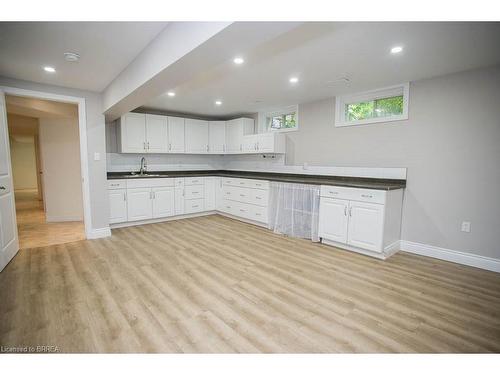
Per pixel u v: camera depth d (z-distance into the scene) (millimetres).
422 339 1721
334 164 4133
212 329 1804
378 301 2184
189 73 2186
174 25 1926
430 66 2760
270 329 1812
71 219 5188
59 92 3543
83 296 2225
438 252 3154
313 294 2289
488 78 2750
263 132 5430
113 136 4902
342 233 3402
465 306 2115
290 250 3391
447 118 3025
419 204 3277
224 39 1607
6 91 3125
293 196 4004
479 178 2855
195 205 5258
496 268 2775
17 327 1809
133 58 2629
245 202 4844
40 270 2754
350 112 4059
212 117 6059
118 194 4348
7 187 3021
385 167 3551
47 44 2285
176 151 5297
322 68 2840
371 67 2791
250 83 3396
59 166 5043
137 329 1796
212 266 2867
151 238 3877
